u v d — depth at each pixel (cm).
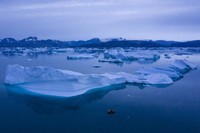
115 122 1692
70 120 1750
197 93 2478
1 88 2672
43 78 2742
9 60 6362
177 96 2356
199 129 1556
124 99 2266
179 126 1608
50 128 1606
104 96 2389
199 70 4406
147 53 6981
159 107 2002
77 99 2270
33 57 7619
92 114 1867
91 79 2708
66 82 2638
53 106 2081
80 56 7062
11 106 2089
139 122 1684
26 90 2531
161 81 3006
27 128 1609
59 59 6781
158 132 1517
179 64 4691
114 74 3284
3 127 1625
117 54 6769
